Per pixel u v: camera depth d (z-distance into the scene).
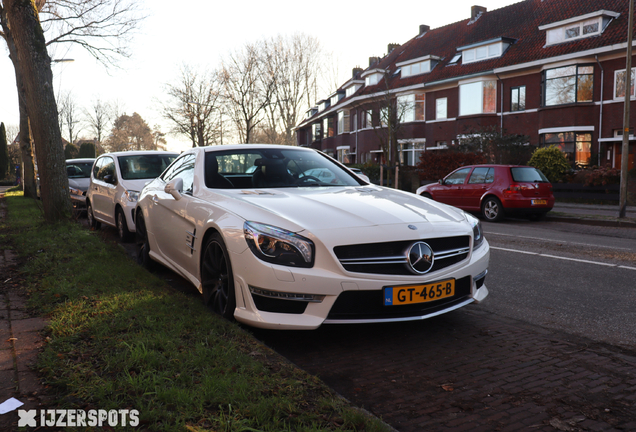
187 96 35.69
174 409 2.27
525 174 12.55
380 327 3.88
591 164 21.61
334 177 4.75
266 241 3.24
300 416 2.26
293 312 3.22
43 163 8.70
